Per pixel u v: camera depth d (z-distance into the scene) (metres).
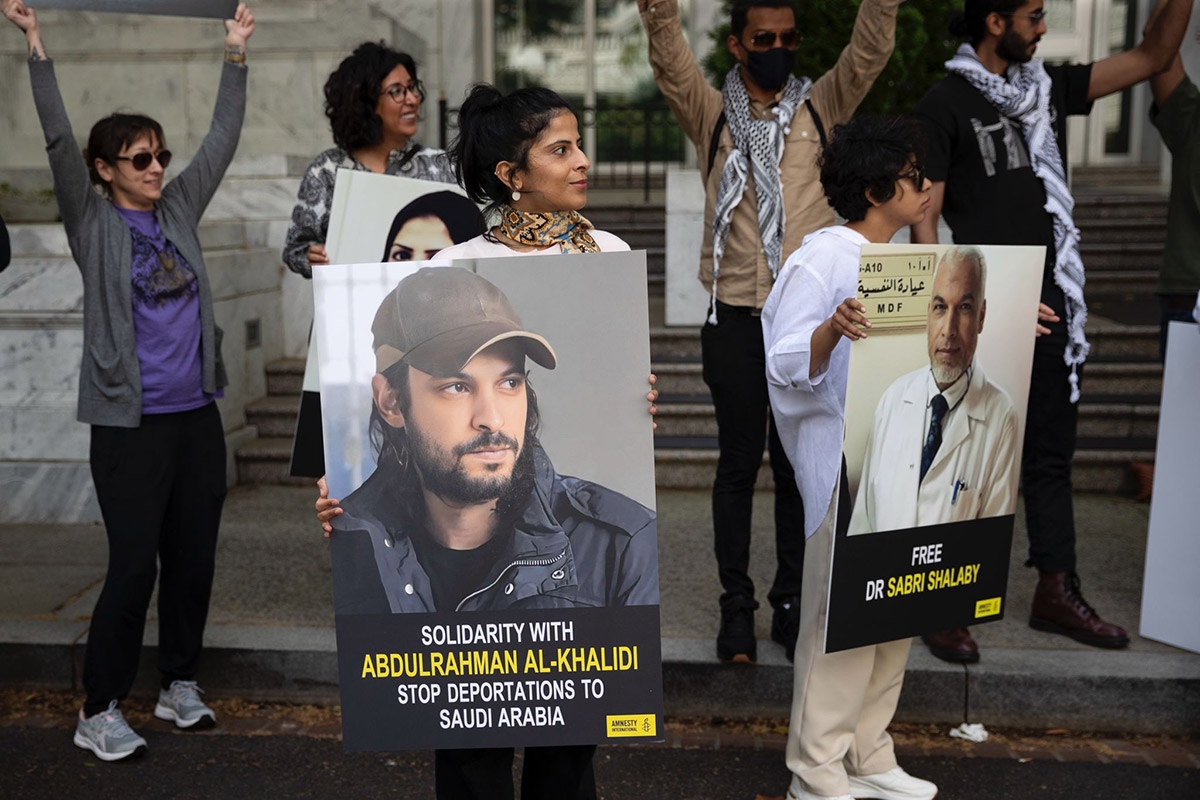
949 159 3.83
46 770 3.49
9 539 5.33
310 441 3.61
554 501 2.34
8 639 4.04
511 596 2.35
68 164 3.42
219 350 3.75
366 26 9.34
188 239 3.65
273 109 9.40
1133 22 13.27
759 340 3.72
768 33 3.65
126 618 3.53
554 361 2.31
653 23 3.73
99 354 3.46
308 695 3.97
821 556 2.90
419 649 2.37
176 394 3.55
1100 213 9.53
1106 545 5.08
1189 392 3.49
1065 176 3.84
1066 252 3.81
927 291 2.71
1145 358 6.60
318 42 9.30
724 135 3.82
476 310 2.30
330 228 3.60
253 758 3.59
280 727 3.81
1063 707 3.72
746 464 3.81
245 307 6.50
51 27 9.44
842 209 2.87
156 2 3.49
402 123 3.86
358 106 3.82
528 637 2.36
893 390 2.73
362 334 2.31
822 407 2.86
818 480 2.88
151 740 3.70
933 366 2.78
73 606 4.39
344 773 3.50
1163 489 3.58
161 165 3.53
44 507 5.60
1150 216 9.45
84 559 5.01
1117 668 3.73
